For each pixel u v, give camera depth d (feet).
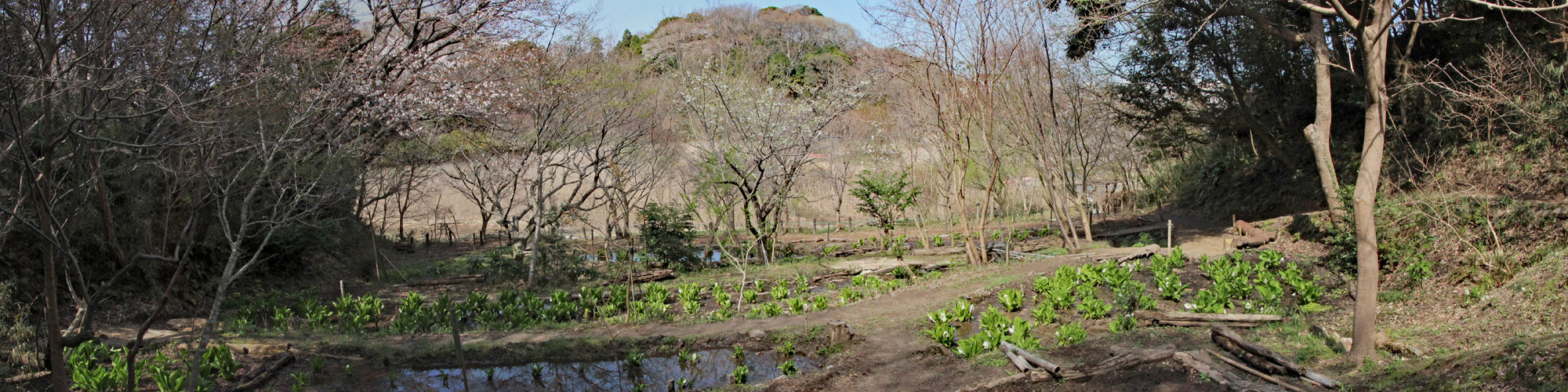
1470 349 25.31
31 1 24.31
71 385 28.78
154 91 30.32
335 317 46.44
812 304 44.37
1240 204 77.20
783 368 32.42
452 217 99.60
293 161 32.27
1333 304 38.55
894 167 92.99
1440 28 54.54
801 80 98.32
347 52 54.65
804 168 81.61
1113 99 76.95
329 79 49.96
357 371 33.96
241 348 35.06
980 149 71.87
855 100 67.67
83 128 24.84
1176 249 52.08
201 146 29.19
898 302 43.06
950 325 35.96
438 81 61.93
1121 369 27.12
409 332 40.65
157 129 29.86
